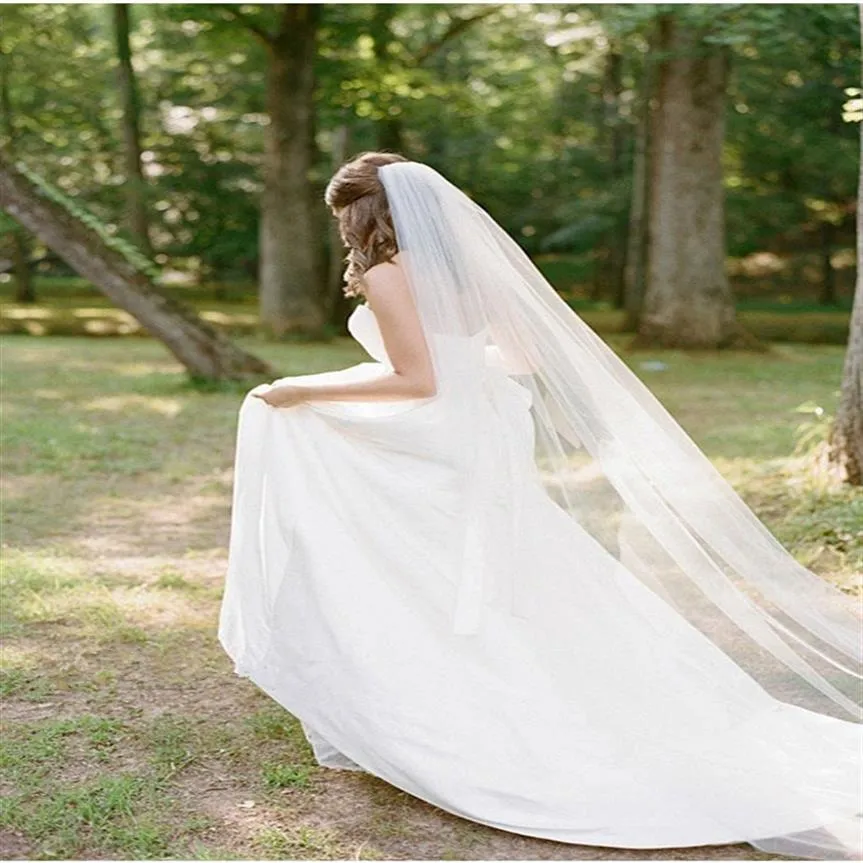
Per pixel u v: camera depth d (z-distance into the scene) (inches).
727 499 137.7
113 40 862.5
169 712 154.3
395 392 132.7
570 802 122.6
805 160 884.6
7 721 150.5
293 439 137.6
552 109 1051.3
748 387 486.9
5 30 848.9
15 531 252.7
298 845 119.2
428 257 131.0
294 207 736.3
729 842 119.0
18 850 117.3
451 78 969.5
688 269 646.5
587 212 1005.8
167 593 208.5
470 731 126.8
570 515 136.8
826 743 130.8
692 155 640.4
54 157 941.8
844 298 1104.8
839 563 212.4
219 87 987.9
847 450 253.6
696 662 133.5
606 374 137.9
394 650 130.0
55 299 1075.9
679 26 616.4
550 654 130.7
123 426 385.4
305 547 133.4
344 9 744.3
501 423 135.1
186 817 125.0
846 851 116.5
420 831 122.6
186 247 1094.4
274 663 134.1
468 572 130.0
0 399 441.1
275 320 742.5
